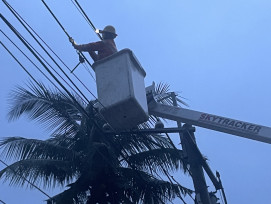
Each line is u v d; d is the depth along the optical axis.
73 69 7.89
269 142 7.33
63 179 12.22
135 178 12.60
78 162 11.99
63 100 12.81
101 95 7.18
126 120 7.24
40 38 6.87
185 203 11.48
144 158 12.82
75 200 11.87
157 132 9.07
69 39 7.79
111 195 11.95
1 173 11.48
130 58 7.34
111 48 7.92
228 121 7.75
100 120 12.34
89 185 11.97
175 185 12.65
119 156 12.88
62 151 11.98
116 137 12.32
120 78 7.15
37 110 12.51
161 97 12.18
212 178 10.61
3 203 9.16
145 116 7.20
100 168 11.91
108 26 8.26
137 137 12.55
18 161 11.59
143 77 7.71
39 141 12.16
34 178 11.61
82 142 12.70
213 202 10.65
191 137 9.46
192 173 9.92
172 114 8.20
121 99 6.97
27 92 12.56
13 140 12.05
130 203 12.27
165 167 12.93
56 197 11.78
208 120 7.89
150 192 12.62
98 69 7.41
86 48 7.79
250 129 7.48
